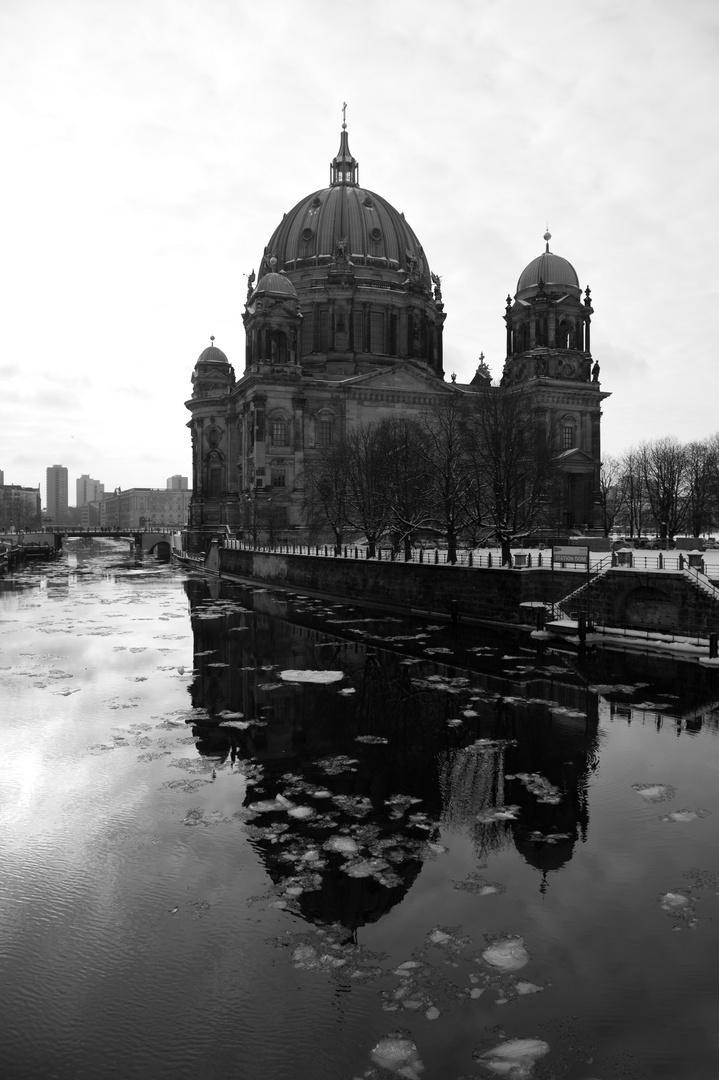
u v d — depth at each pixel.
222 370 156.00
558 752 27.86
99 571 132.88
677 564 52.66
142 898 17.56
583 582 52.75
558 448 118.19
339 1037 12.87
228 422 147.50
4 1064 12.42
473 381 164.62
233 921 16.52
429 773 25.78
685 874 18.44
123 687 38.19
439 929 16.05
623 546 64.75
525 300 129.88
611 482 165.88
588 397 126.50
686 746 28.39
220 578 114.81
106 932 16.17
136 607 73.75
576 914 16.64
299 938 15.80
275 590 92.94
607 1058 12.27
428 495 77.38
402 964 14.86
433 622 61.69
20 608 73.06
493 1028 12.99
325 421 123.38
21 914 16.95
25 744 28.98
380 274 142.50
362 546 104.19
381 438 91.50
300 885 18.05
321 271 140.00
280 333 123.81
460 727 31.03
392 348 140.25
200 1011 13.62
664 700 34.84
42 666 43.53
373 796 23.75
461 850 19.92
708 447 144.88
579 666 42.34
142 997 14.03
